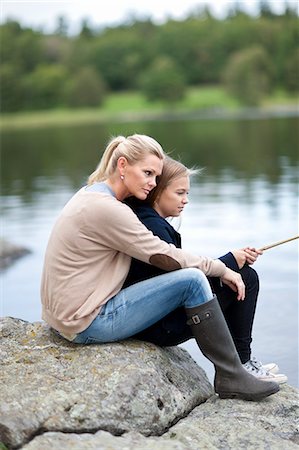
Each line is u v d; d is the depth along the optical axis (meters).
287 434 4.90
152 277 5.06
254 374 5.34
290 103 97.44
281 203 16.97
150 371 4.98
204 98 99.12
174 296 5.01
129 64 105.06
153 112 96.19
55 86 99.81
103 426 4.68
